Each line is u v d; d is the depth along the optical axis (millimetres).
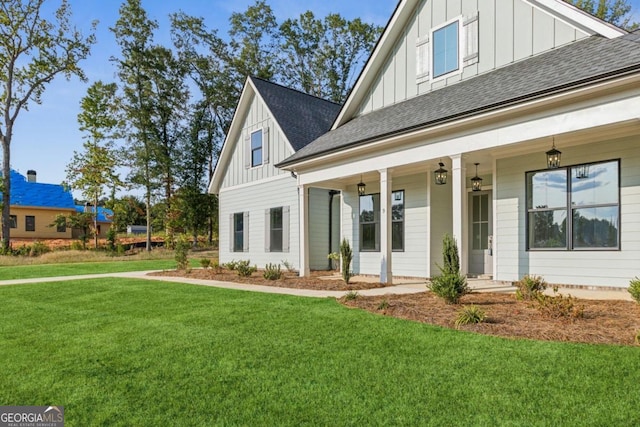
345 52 33469
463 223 7723
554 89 6168
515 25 8953
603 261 7602
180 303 7414
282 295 7930
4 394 3480
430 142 8312
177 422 2914
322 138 12367
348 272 9734
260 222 16000
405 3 10828
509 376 3461
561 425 2678
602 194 7668
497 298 6844
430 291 7215
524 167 8758
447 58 10188
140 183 28547
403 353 4141
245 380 3635
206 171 32844
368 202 12438
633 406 2869
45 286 10297
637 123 6617
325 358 4105
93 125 26969
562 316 5121
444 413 2908
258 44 32500
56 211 34156
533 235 8602
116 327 5723
